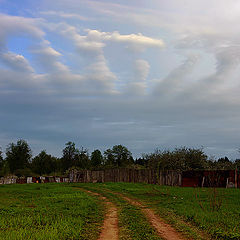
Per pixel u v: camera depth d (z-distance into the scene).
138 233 11.15
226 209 16.48
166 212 16.22
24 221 12.87
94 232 11.38
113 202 21.83
